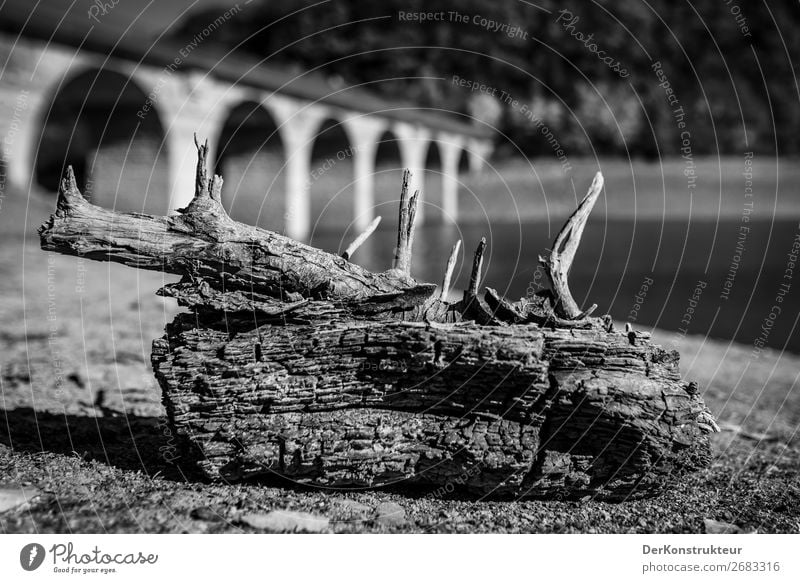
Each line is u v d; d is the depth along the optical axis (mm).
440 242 24250
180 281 3582
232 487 3727
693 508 3973
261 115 29031
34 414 5141
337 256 3855
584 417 3459
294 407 3480
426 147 40719
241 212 30234
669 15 53406
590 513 3717
